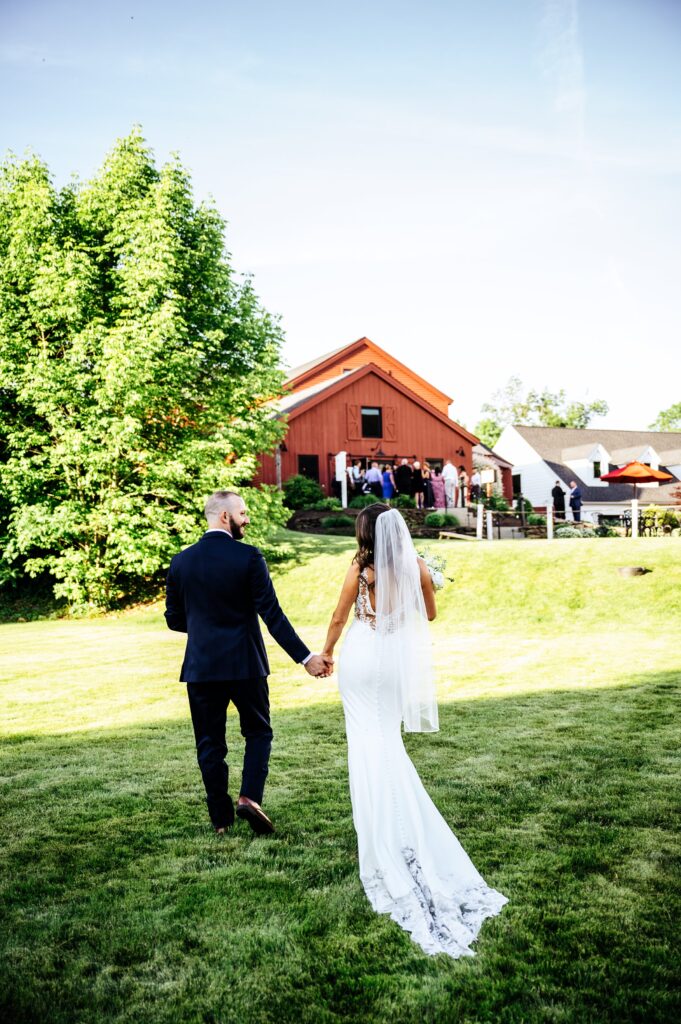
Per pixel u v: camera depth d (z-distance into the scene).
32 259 15.90
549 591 13.28
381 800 3.04
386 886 2.93
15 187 16.73
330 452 30.86
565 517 32.62
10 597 18.77
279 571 17.22
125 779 4.77
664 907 2.83
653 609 11.92
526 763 4.77
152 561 15.93
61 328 16.80
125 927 2.83
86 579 16.81
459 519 26.55
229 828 3.84
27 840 3.75
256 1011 2.28
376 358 39.94
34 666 9.67
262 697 3.73
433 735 5.53
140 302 15.71
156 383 16.22
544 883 3.05
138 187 17.23
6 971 2.54
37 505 15.90
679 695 6.68
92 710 6.96
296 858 3.44
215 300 18.52
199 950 2.66
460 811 3.92
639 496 42.41
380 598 3.21
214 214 18.41
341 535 23.34
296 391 37.88
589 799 4.06
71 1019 2.26
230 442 17.78
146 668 9.37
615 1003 2.24
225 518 3.88
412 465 29.45
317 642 11.07
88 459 15.40
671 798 4.04
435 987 2.37
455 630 12.01
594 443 43.97
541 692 7.03
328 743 5.51
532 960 2.50
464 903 2.86
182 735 5.96
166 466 16.09
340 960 2.56
